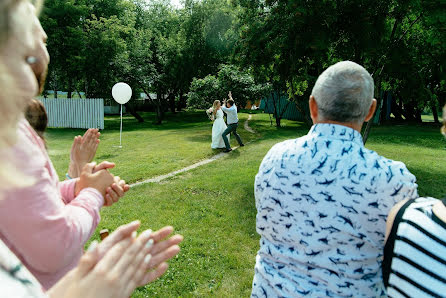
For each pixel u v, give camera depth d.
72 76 19.59
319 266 1.19
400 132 14.85
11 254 0.53
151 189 6.45
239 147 11.34
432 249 0.78
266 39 6.39
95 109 17.25
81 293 0.60
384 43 6.12
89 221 0.99
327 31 5.79
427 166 8.09
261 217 1.34
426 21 5.59
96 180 1.19
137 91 27.72
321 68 6.95
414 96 6.84
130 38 22.05
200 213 5.14
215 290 3.23
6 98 0.51
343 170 1.15
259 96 16.98
